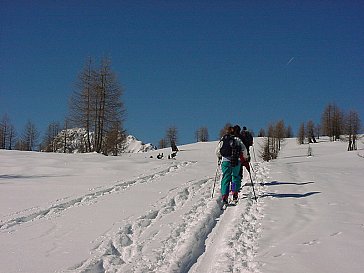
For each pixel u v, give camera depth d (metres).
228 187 9.50
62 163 18.38
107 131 37.34
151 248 6.34
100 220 8.02
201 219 7.73
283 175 13.80
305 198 9.77
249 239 6.60
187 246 6.25
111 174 15.03
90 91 36.94
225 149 9.60
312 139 84.31
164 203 9.37
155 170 15.59
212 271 5.40
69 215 8.56
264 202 9.40
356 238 6.42
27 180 13.65
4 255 6.09
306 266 5.32
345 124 73.50
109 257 6.01
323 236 6.58
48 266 5.61
